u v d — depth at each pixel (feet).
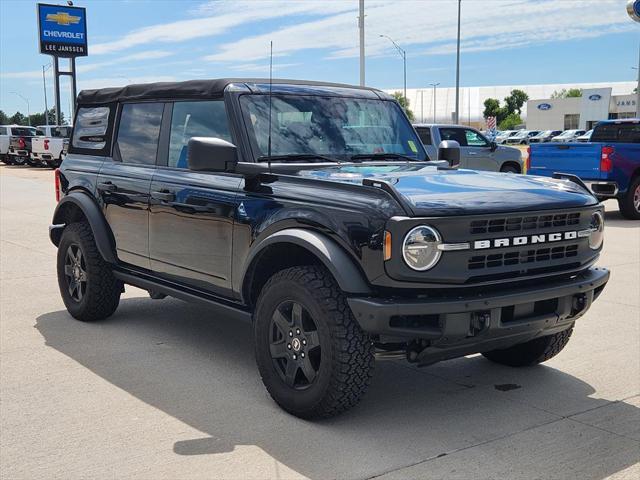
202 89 17.13
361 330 13.07
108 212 19.79
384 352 13.12
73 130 22.22
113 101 20.51
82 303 20.86
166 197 17.34
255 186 15.08
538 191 14.05
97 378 16.40
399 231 12.26
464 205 12.76
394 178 14.19
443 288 12.69
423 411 14.52
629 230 41.75
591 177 45.73
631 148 45.80
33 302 23.99
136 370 16.99
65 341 19.35
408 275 12.34
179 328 20.75
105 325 21.04
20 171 108.06
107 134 20.62
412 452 12.55
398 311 12.28
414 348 13.17
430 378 16.65
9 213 50.96
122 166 19.49
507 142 257.96
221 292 16.25
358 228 12.78
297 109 16.84
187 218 16.74
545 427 13.69
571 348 18.88
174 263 17.42
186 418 14.08
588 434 13.37
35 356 18.02
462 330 12.66
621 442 13.00
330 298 13.12
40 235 39.93
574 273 14.49
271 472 11.78
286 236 13.69
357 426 13.71
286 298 13.87
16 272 29.27
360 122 17.66
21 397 15.20
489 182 14.47
